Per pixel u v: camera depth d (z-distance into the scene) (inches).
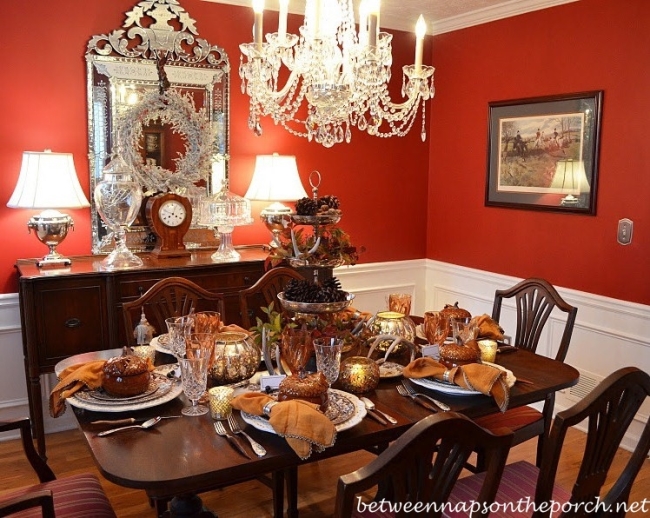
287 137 161.3
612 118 132.6
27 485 116.0
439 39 177.0
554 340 149.4
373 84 97.6
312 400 69.9
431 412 75.0
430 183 185.8
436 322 94.3
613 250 135.0
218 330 93.5
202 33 146.4
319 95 98.4
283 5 94.4
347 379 80.4
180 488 59.4
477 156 167.9
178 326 81.0
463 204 174.4
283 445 66.1
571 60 140.4
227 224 142.1
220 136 151.0
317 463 125.6
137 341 103.7
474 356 86.4
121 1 137.0
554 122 144.7
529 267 155.7
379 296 183.0
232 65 150.8
